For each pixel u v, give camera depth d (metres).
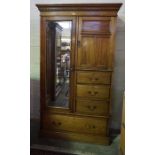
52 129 2.36
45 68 2.22
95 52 2.04
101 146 2.24
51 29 2.15
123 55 2.54
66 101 2.26
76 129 2.29
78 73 2.13
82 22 2.00
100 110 2.17
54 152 2.10
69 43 2.11
